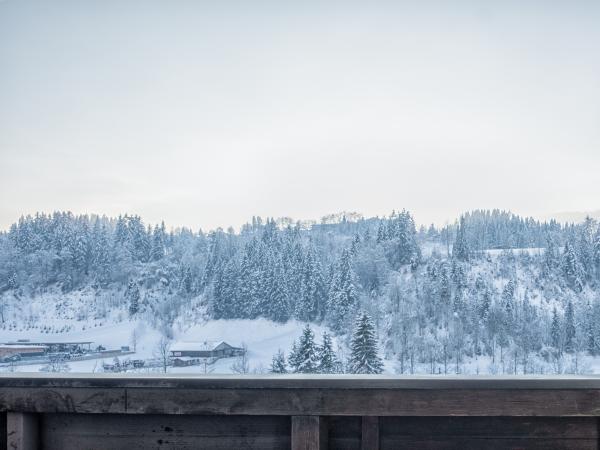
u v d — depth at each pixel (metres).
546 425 1.55
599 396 1.49
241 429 1.59
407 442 1.57
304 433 1.53
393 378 1.53
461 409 1.51
